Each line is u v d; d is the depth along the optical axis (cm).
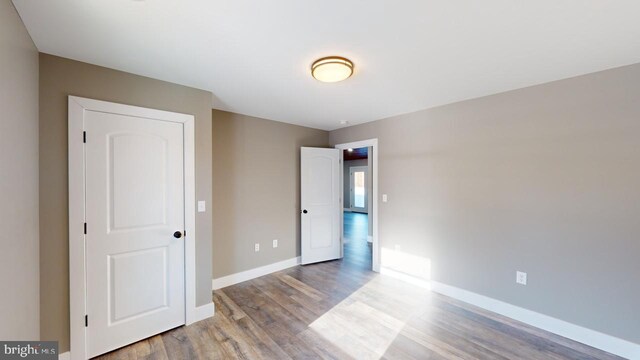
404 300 286
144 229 213
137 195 210
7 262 117
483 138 267
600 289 204
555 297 224
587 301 209
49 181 174
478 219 271
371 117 359
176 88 231
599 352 199
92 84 191
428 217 313
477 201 272
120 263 202
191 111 239
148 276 216
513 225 248
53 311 176
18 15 130
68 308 182
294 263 404
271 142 376
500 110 256
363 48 172
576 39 160
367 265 409
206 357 194
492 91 253
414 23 144
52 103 176
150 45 167
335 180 437
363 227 741
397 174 346
